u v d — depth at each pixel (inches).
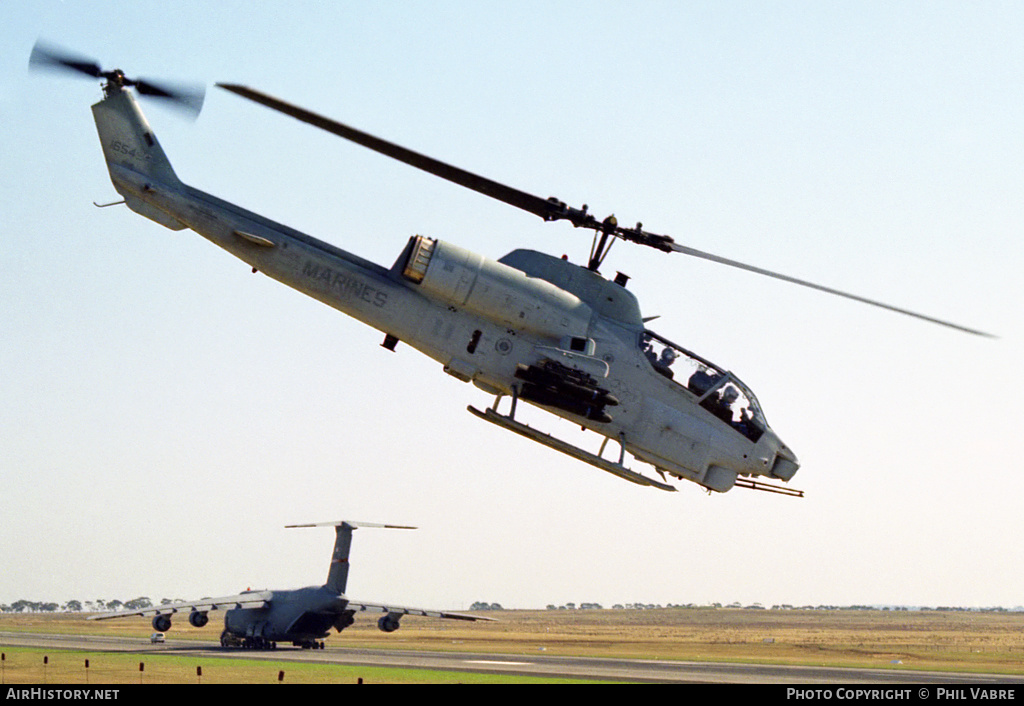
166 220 938.1
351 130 794.2
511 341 936.9
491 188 872.3
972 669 2108.8
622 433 967.0
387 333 946.7
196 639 3358.8
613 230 916.0
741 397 1008.9
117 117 930.1
